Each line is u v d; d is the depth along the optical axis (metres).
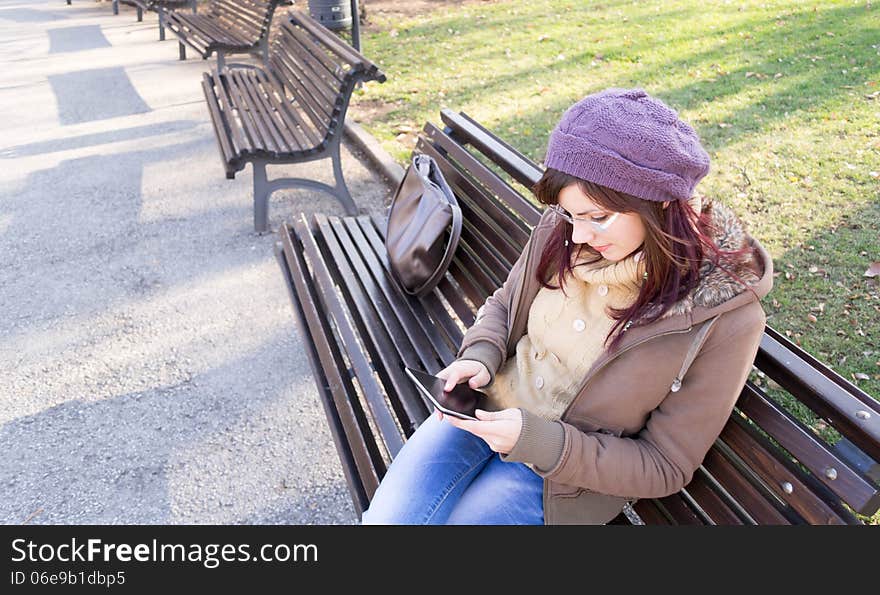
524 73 7.02
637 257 1.56
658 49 7.34
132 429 3.05
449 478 1.89
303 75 5.11
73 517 2.63
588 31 8.29
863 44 6.71
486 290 2.64
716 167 4.71
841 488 1.32
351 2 7.23
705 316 1.44
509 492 1.80
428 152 3.34
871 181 4.40
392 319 2.79
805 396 1.47
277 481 2.78
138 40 9.80
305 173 5.38
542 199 1.55
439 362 2.54
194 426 3.05
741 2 8.81
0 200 5.17
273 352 3.49
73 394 3.25
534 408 1.83
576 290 1.75
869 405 1.41
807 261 3.71
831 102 5.55
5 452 2.94
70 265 4.32
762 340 1.59
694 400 1.51
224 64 7.02
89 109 7.01
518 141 5.39
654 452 1.55
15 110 7.03
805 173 4.56
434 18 9.59
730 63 6.66
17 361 3.47
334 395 2.54
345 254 3.23
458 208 2.71
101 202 5.09
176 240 4.55
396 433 2.26
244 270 4.19
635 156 1.38
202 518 2.62
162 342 3.59
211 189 5.24
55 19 11.35
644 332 1.51
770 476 1.47
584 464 1.56
